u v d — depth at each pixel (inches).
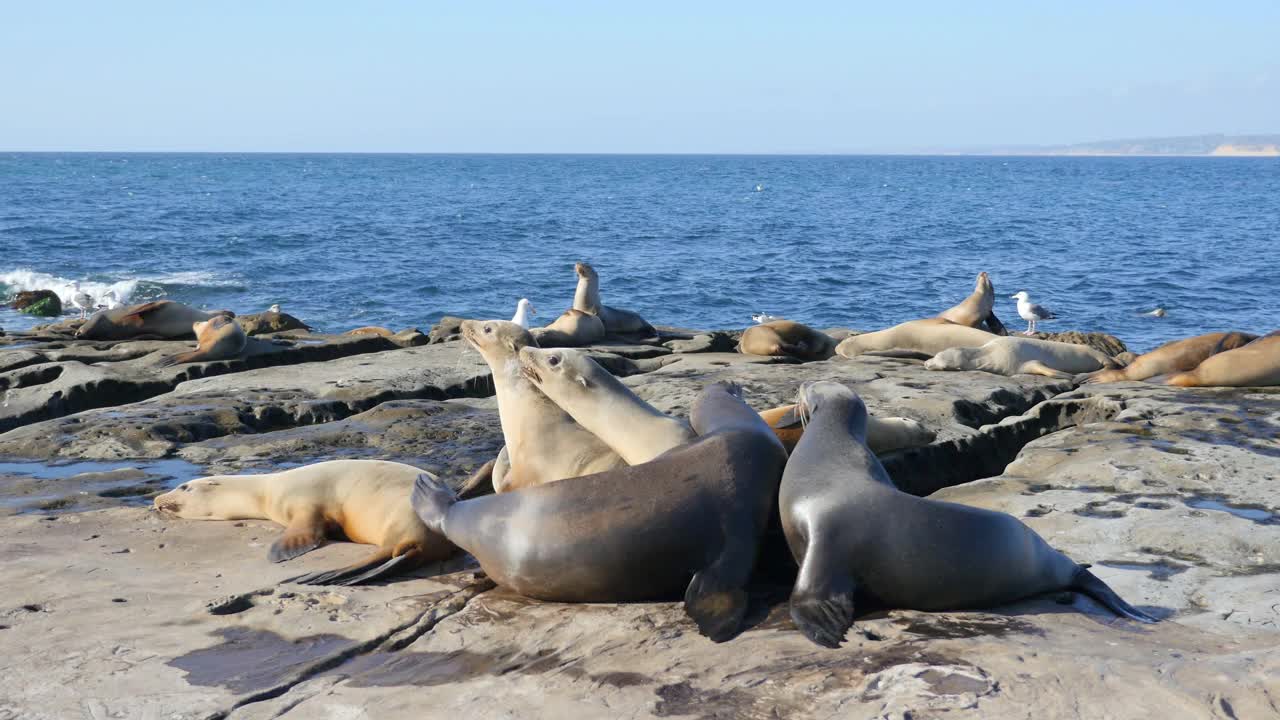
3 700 147.7
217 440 334.6
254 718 141.7
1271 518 229.5
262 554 224.2
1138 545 214.4
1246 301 1064.8
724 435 193.6
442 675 155.9
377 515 222.5
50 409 405.1
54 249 1497.3
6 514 256.1
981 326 543.5
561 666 155.5
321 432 337.1
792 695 137.3
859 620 167.0
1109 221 2299.5
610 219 2320.4
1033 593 180.1
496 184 4584.2
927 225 2166.6
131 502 270.5
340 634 174.6
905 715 128.7
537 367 219.3
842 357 530.6
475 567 215.6
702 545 178.5
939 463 305.7
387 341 575.2
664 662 153.0
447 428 339.6
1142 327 924.6
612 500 180.5
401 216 2347.4
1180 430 311.1
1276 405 341.1
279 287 1151.6
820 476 180.4
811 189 4195.4
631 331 642.8
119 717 141.7
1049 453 288.8
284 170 6742.1
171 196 3179.1
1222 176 6323.8
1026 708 129.4
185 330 597.6
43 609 187.6
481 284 1198.3
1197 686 133.6
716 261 1457.9
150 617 183.5
